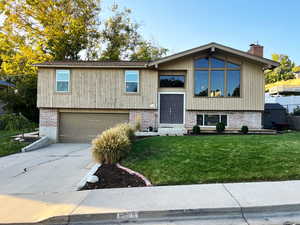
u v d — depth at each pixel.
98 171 5.32
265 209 3.24
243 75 11.70
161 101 12.34
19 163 7.12
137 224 3.01
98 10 22.41
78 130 12.62
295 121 13.79
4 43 19.30
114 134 6.52
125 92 12.28
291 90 19.56
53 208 3.40
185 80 12.27
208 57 11.90
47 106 12.33
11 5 18.33
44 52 20.83
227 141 7.80
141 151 7.02
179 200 3.53
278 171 4.74
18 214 3.25
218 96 11.80
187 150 6.71
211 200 3.49
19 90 16.95
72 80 12.35
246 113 11.77
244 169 4.93
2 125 15.00
